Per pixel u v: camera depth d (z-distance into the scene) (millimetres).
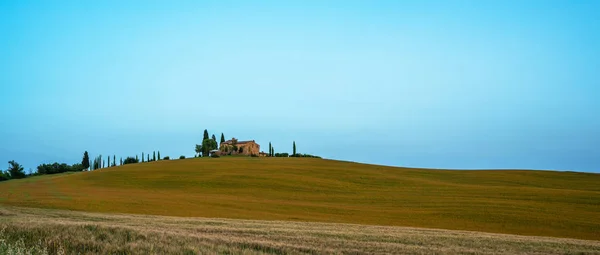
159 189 88500
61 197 64562
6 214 34156
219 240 20203
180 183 96375
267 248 19500
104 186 92312
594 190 106375
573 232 56594
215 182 98000
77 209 52312
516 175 130250
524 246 27641
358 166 144000
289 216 58938
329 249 20906
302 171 120875
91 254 15234
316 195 86875
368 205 76375
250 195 83625
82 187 89438
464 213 68125
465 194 90312
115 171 118562
